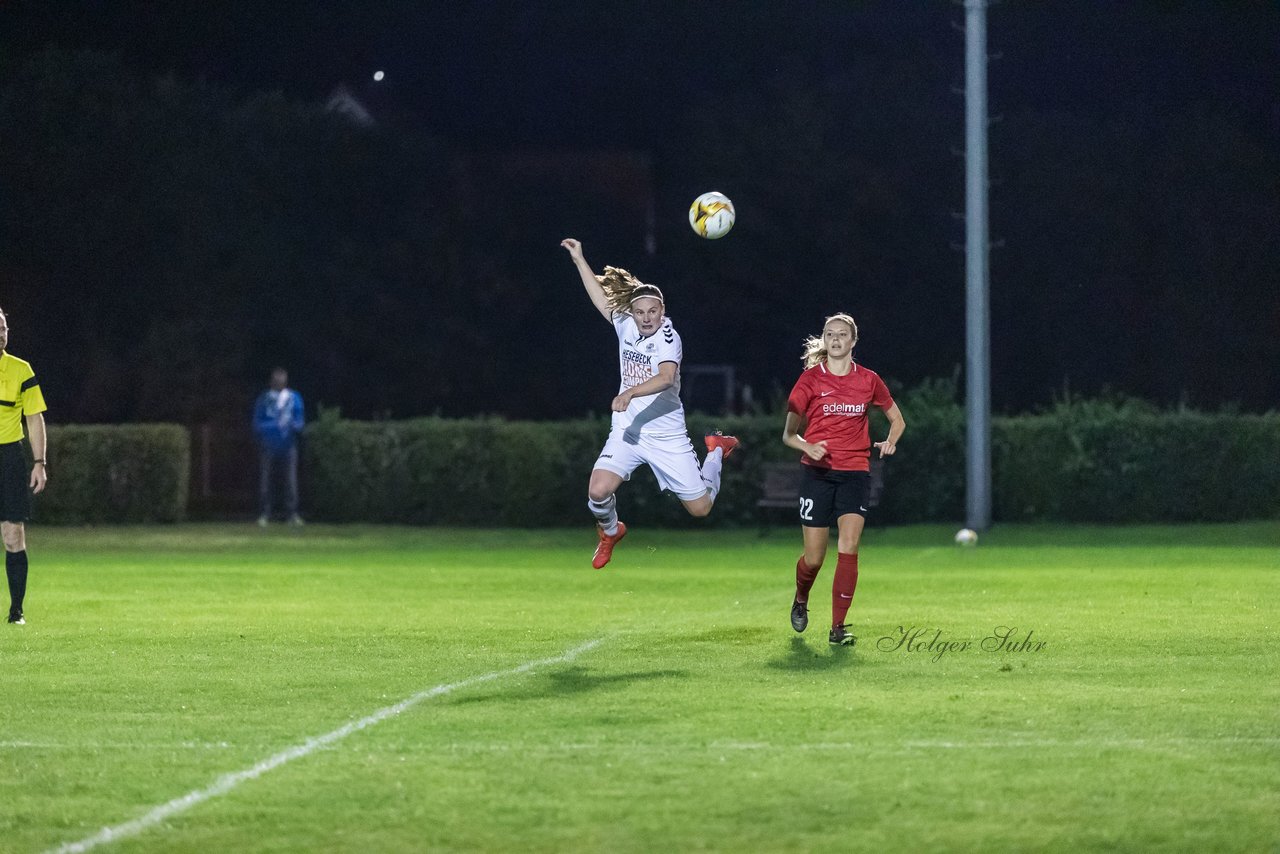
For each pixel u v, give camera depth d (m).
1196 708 17.55
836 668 20.75
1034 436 56.75
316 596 32.25
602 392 105.75
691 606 29.80
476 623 26.75
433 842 12.41
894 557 43.31
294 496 60.84
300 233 94.50
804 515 23.42
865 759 15.02
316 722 17.12
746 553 46.41
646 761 14.99
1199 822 12.83
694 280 109.94
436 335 98.31
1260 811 13.16
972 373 53.62
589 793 13.80
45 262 88.44
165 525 61.94
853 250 106.31
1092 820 12.90
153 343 85.38
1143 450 56.19
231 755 15.45
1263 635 24.06
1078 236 103.12
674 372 23.02
